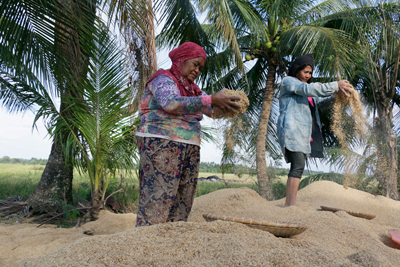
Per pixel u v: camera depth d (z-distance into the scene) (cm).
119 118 399
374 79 661
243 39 851
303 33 671
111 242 111
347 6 782
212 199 290
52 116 418
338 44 650
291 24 775
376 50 662
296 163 295
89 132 386
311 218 220
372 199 321
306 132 296
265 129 781
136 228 127
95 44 399
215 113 169
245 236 119
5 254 215
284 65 819
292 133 296
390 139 555
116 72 398
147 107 173
